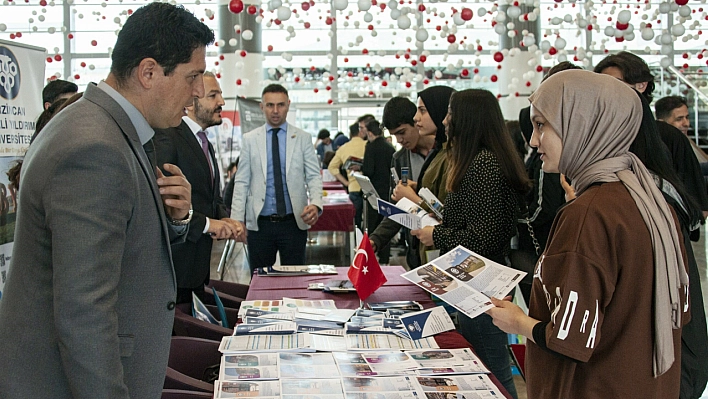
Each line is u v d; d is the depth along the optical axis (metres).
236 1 3.98
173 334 2.24
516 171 2.24
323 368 1.69
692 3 8.46
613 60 2.51
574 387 1.33
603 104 1.32
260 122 7.52
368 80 10.28
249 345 1.86
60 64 10.49
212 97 3.09
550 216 2.79
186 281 2.62
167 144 2.63
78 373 1.08
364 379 1.60
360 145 7.97
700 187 2.65
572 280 1.25
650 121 1.49
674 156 2.66
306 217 3.86
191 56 1.26
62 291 1.07
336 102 12.04
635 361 1.28
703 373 1.71
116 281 1.14
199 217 2.56
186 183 1.56
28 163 1.17
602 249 1.25
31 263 1.15
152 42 1.22
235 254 7.48
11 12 9.83
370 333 2.00
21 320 1.15
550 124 1.37
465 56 11.33
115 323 1.12
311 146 4.07
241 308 2.32
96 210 1.10
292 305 2.37
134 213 1.22
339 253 7.25
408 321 2.06
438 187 2.73
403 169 3.04
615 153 1.35
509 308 1.48
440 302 2.40
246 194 3.96
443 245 2.30
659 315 1.26
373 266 2.47
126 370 1.25
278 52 11.81
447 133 2.38
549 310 1.38
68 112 1.19
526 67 10.84
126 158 1.17
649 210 1.28
